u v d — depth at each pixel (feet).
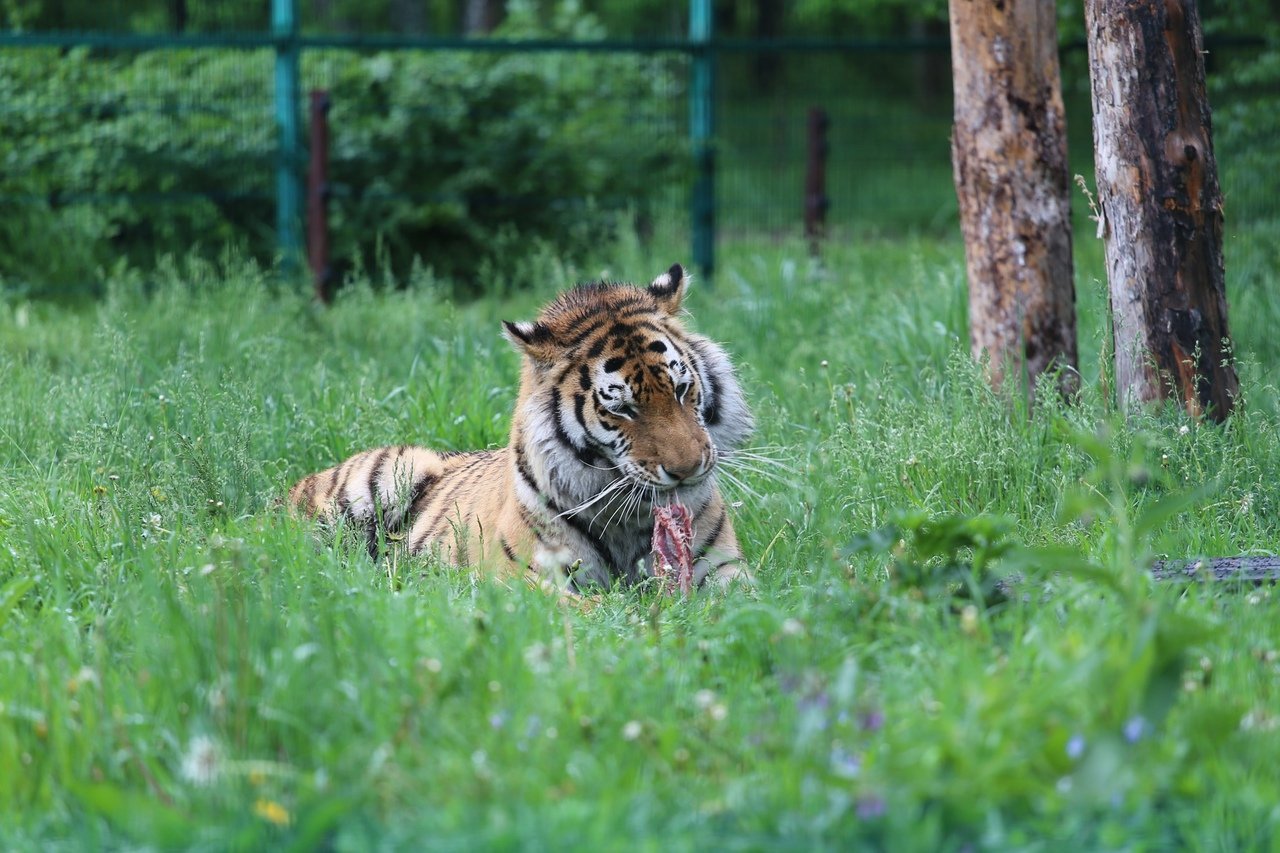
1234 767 18.02
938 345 46.29
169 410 40.73
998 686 18.30
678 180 77.15
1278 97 76.38
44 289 70.59
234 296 57.77
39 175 76.38
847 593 24.16
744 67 154.61
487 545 33.01
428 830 16.75
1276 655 21.72
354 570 28.50
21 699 20.94
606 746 19.21
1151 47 36.14
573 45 74.33
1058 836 16.72
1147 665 18.01
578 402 31.60
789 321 56.08
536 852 16.22
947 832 16.87
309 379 46.57
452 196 80.28
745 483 37.06
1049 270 40.96
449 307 54.34
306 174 74.49
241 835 16.83
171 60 78.38
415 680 20.68
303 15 191.21
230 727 19.17
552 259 67.92
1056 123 40.68
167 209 77.10
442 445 42.37
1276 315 50.11
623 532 32.78
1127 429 35.68
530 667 21.33
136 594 24.99
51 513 32.58
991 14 40.11
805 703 18.85
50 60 76.74
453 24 196.75
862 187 106.32
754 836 16.84
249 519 32.86
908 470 35.17
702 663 23.07
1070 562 20.63
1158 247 36.76
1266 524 32.78
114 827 18.24
